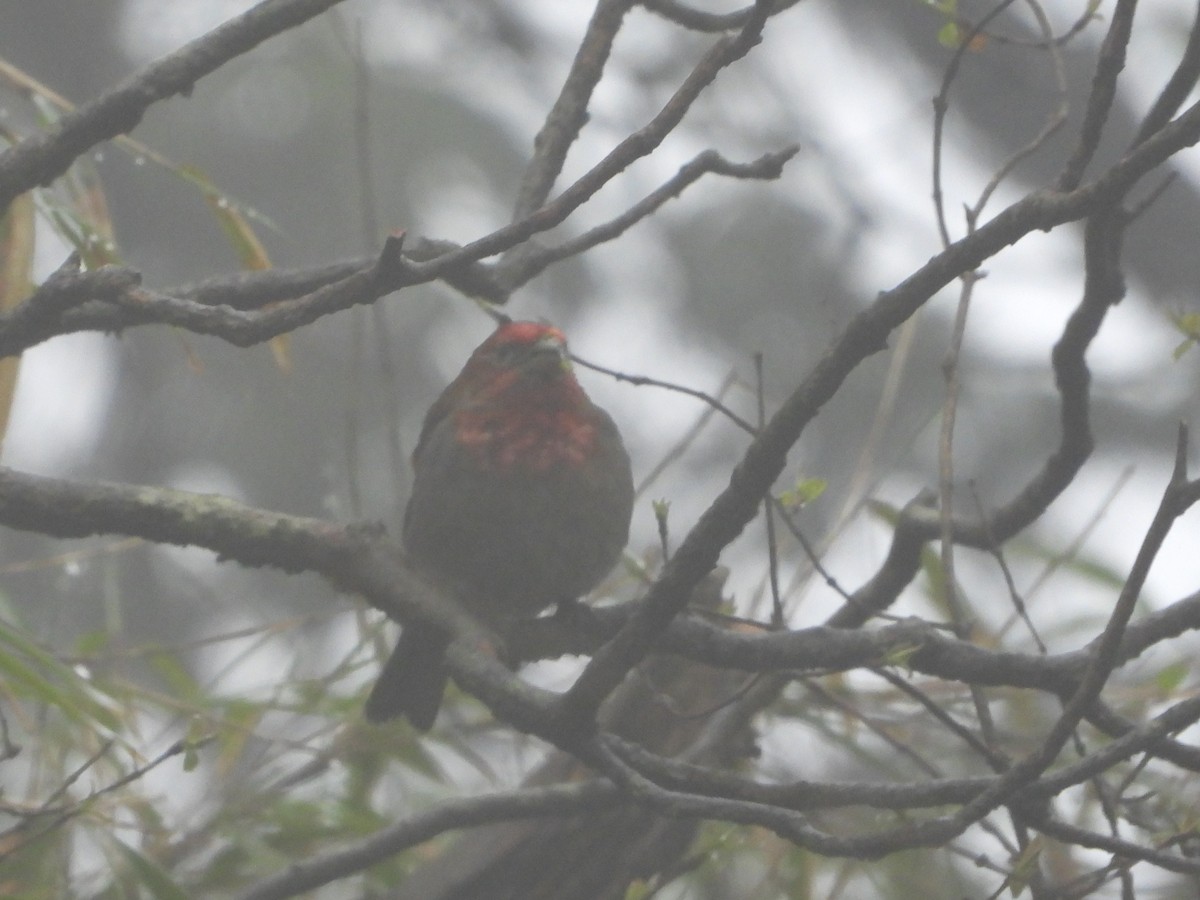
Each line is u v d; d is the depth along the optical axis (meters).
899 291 6.17
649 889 8.58
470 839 10.19
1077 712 6.20
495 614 10.24
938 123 8.31
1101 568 11.16
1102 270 7.89
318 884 9.12
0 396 8.37
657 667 9.89
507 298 8.82
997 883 10.52
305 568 7.61
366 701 9.57
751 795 6.91
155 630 18.20
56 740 9.48
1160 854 6.33
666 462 10.11
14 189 7.51
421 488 10.12
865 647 7.58
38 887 8.87
